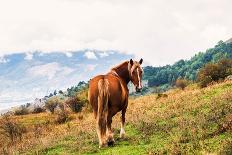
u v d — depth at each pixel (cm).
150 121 2050
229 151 1138
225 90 2620
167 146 1378
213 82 4306
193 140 1405
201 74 4978
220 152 1152
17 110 7969
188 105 2312
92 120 3127
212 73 4900
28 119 5984
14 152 1880
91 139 1862
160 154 1312
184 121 1783
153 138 1630
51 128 3372
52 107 6650
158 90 9112
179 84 8200
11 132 3005
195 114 1991
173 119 2022
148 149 1415
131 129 1992
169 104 2719
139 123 2047
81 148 1652
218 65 5041
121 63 1705
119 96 1528
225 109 1775
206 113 1884
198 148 1270
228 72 4956
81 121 3550
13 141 2722
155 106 2862
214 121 1631
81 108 5734
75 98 5841
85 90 6094
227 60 5241
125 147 1530
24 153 1845
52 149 1817
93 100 1512
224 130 1440
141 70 1666
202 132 1470
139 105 3366
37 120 5688
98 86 1491
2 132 3039
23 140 2622
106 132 1582
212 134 1441
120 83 1559
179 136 1486
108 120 1545
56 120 4525
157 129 1788
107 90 1484
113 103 1519
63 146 1820
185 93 3150
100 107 1473
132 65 1664
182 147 1316
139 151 1430
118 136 1825
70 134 2159
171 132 1644
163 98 3369
